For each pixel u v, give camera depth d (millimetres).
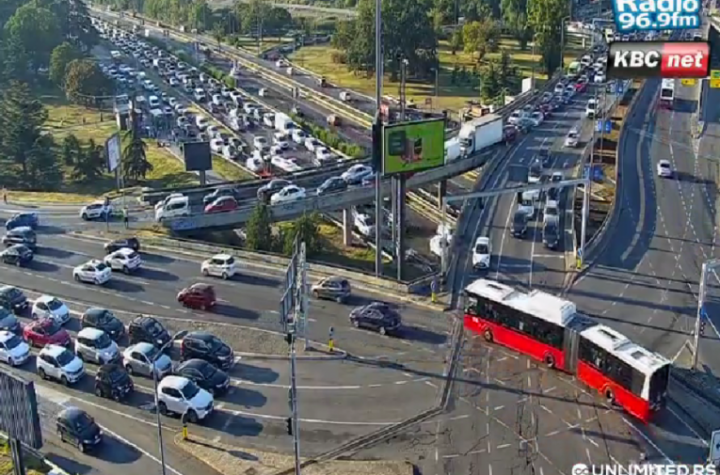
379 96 92562
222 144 173125
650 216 115688
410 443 64250
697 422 66688
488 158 140875
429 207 138875
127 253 98688
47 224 118188
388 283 92750
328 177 130250
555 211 114500
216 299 90562
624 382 67312
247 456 62938
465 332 82375
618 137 153750
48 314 85000
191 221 114000
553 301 75500
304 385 72688
